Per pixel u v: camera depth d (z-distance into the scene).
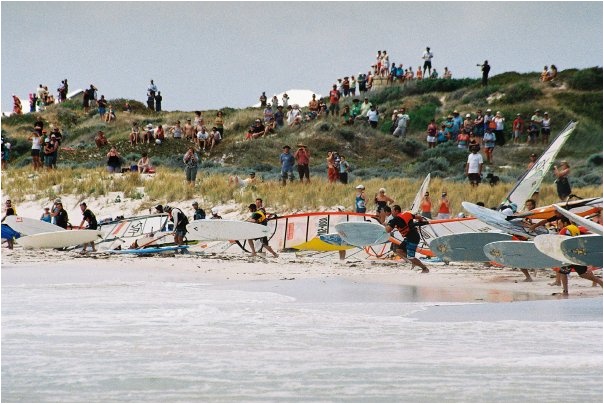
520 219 71.50
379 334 39.62
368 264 76.56
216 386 30.80
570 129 74.75
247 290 55.78
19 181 127.38
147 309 46.78
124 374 32.34
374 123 194.50
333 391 30.11
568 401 29.00
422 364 33.78
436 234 81.06
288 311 46.34
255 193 109.62
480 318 44.03
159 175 127.00
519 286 59.47
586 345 37.03
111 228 93.12
